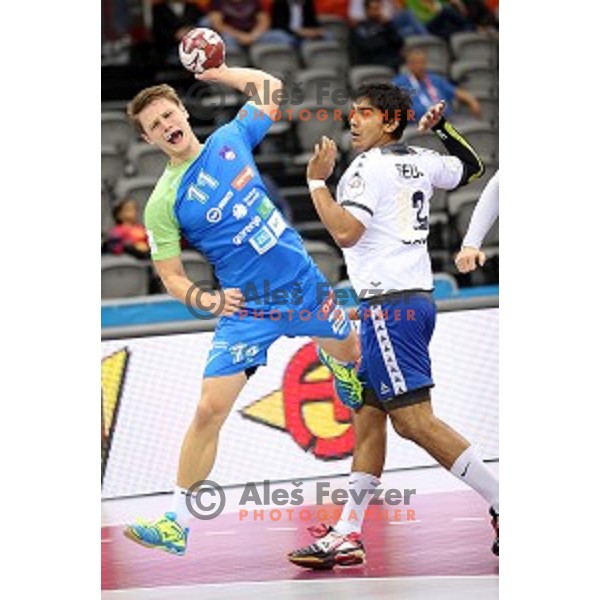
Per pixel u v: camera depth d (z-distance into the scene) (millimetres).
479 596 15969
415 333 16281
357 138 16672
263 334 16469
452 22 24578
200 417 16438
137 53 23000
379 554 17281
